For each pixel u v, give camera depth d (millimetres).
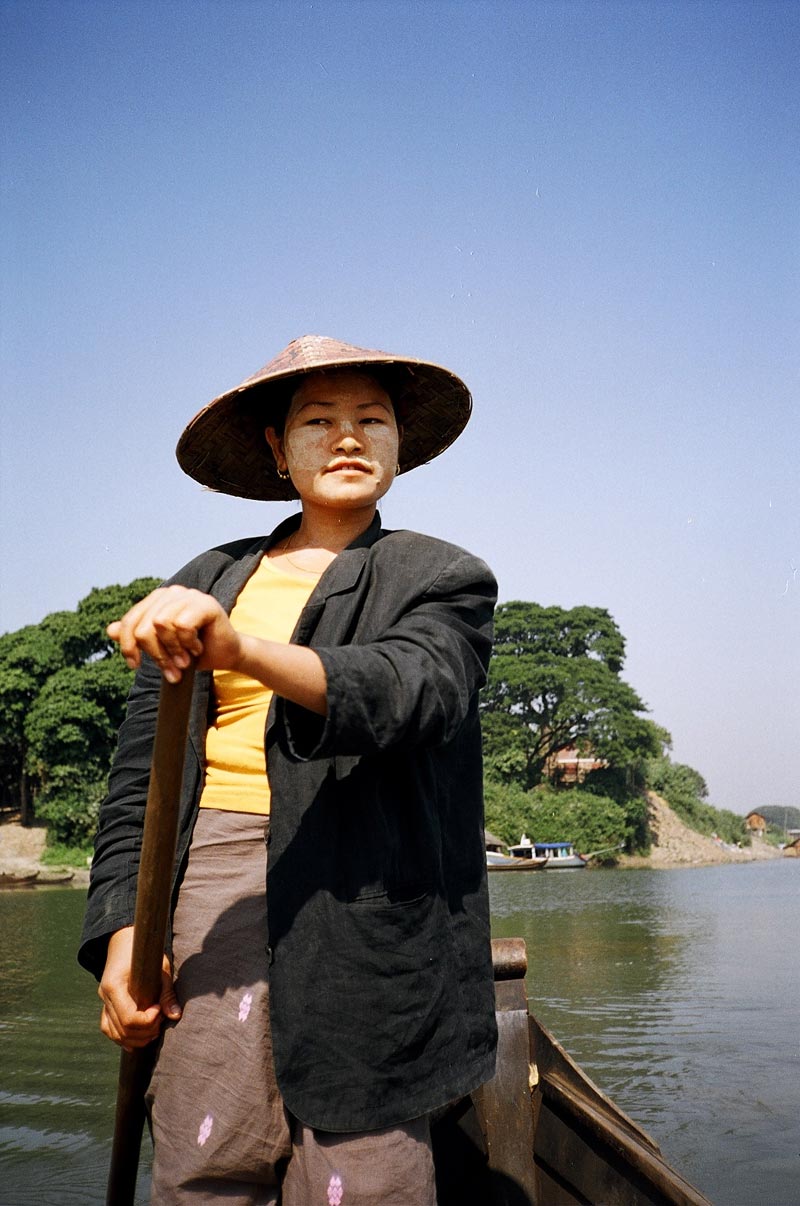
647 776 63812
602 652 62844
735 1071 4906
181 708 1299
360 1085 1373
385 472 1742
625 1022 6203
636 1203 1995
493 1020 1533
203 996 1524
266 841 1561
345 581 1584
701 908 16703
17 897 23453
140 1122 1716
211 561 1799
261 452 2041
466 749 1630
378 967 1400
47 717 37406
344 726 1299
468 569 1578
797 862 56250
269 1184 1514
